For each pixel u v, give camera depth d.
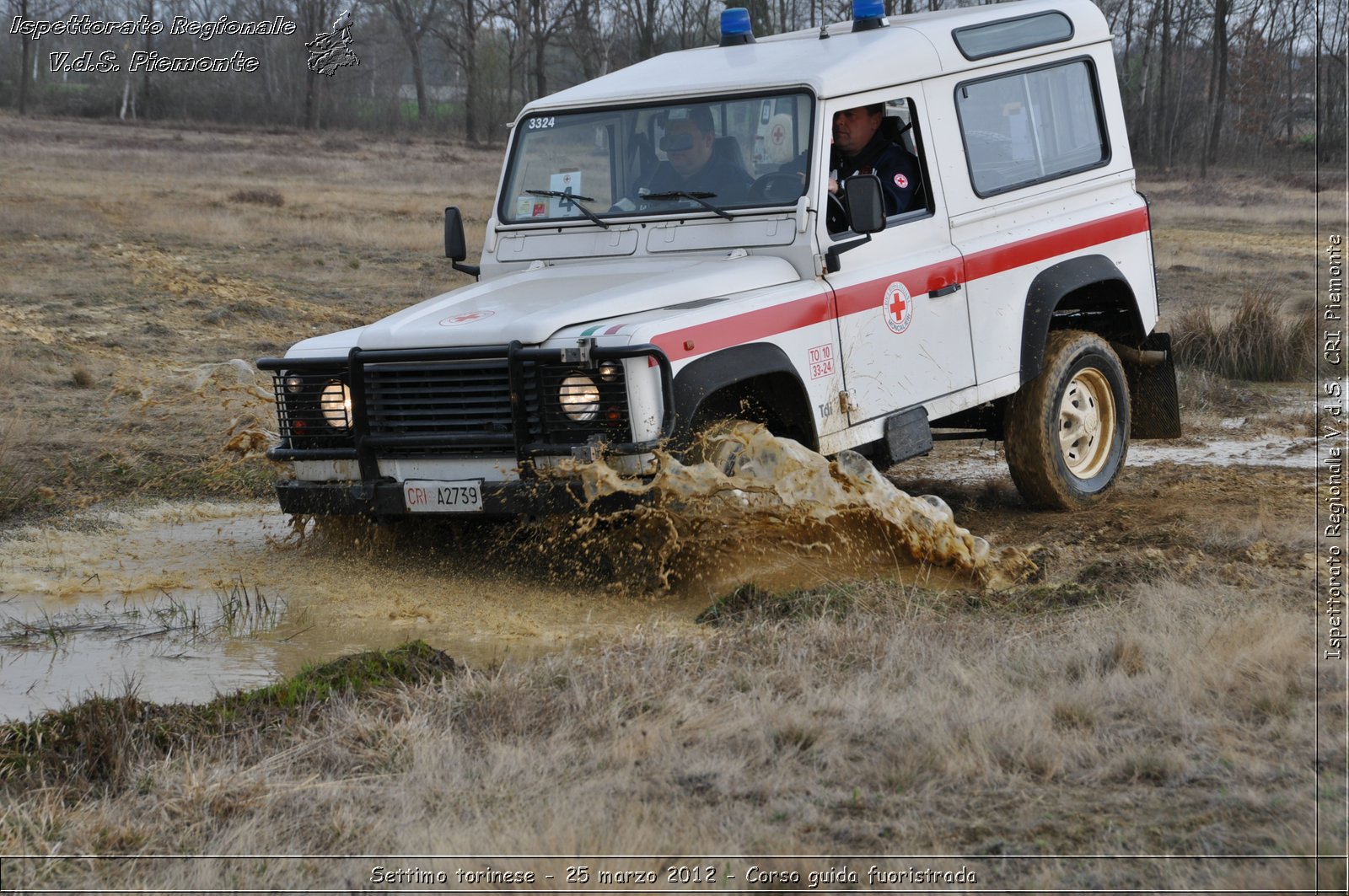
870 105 7.02
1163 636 4.98
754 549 6.51
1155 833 3.60
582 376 5.88
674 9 60.22
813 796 3.95
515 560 6.79
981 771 4.05
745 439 6.18
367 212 30.17
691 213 6.93
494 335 6.03
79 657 5.80
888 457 6.94
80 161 40.06
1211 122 53.41
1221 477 8.95
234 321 15.94
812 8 51.78
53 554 7.32
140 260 20.36
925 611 5.54
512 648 5.68
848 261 6.75
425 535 7.02
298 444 6.62
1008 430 7.93
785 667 4.93
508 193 7.50
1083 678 4.65
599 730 4.51
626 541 6.25
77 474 8.98
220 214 27.17
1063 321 8.88
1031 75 7.97
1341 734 4.14
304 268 21.14
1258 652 4.75
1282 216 32.09
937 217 7.27
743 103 6.91
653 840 3.65
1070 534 7.41
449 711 4.73
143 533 7.79
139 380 12.15
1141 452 10.16
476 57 69.94
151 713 4.82
